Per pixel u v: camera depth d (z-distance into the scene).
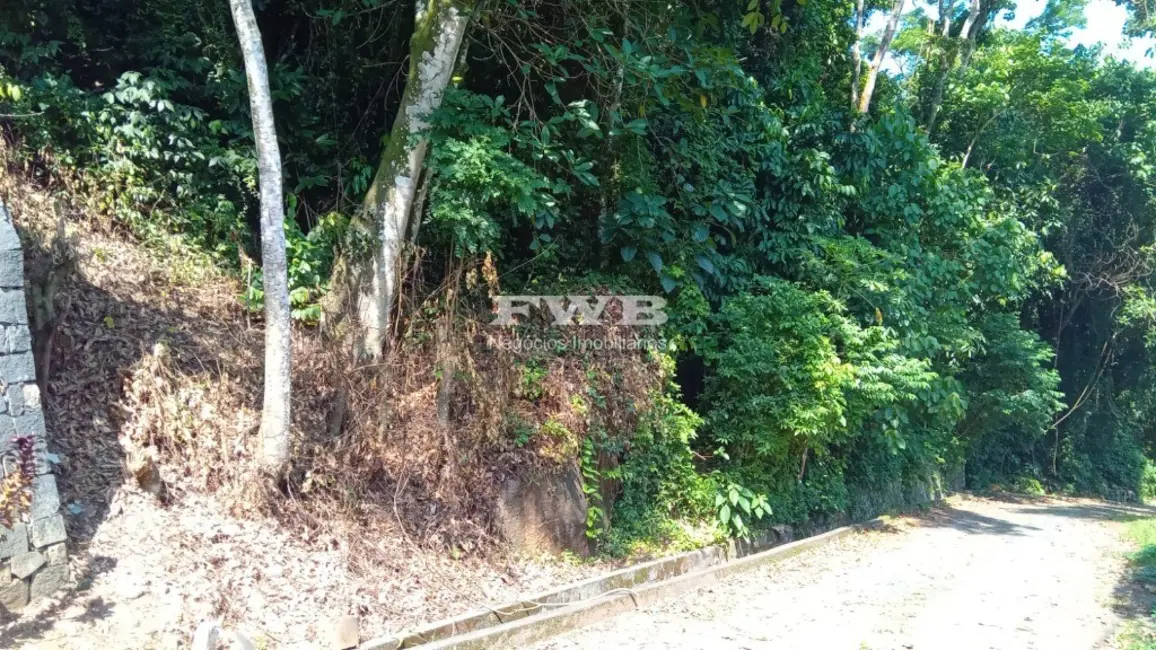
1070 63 21.27
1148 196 23.73
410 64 8.02
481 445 8.02
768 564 10.00
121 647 4.73
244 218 9.19
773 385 10.85
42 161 7.84
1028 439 26.27
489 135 7.80
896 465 16.42
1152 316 23.89
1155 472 29.34
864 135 13.52
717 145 11.34
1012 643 6.78
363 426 7.32
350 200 9.27
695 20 11.21
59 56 8.62
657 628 6.91
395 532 7.09
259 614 5.55
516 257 10.02
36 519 4.92
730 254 12.14
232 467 6.48
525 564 7.77
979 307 20.59
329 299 7.96
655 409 9.47
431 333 8.17
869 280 12.12
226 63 8.92
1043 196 21.92
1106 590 9.26
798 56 14.81
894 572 10.01
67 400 6.11
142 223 8.24
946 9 20.94
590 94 9.88
